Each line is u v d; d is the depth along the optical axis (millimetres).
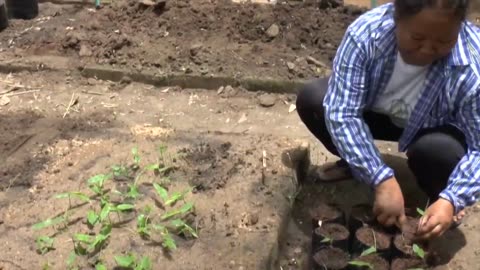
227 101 2988
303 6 3494
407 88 1963
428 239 1949
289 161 2350
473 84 1866
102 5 3654
